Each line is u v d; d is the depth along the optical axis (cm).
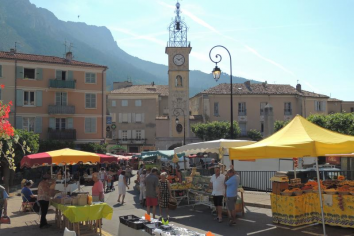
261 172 2023
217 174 1202
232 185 1129
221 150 1512
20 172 3084
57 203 1130
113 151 5656
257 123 5147
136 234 805
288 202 1068
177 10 5081
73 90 4181
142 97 6175
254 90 5281
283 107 5200
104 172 2427
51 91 4084
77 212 970
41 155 1211
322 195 1058
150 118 6153
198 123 4822
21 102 3897
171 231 728
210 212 1370
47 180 1181
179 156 2175
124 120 6153
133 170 4656
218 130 4572
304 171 1831
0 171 2747
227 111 5125
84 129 4228
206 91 5259
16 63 3888
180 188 1558
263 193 1745
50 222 1240
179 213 1370
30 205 1488
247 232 1024
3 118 939
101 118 4319
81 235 1004
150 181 1203
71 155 1223
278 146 942
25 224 1211
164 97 6388
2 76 3822
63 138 4053
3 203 1065
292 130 1027
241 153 1016
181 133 4934
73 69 4197
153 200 1198
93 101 4291
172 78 4975
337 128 3303
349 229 1003
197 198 1477
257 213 1303
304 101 5241
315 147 898
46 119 4044
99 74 4341
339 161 2250
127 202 1788
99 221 1023
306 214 1077
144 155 2525
